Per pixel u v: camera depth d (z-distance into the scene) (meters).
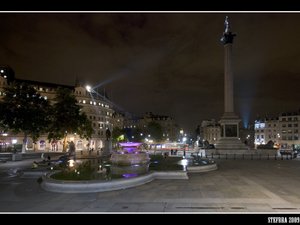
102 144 119.25
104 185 18.45
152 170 24.97
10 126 51.16
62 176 21.19
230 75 60.97
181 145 134.88
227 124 60.41
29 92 53.75
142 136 140.38
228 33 61.34
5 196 16.83
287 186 20.19
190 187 19.61
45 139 98.06
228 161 44.22
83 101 112.50
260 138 169.00
